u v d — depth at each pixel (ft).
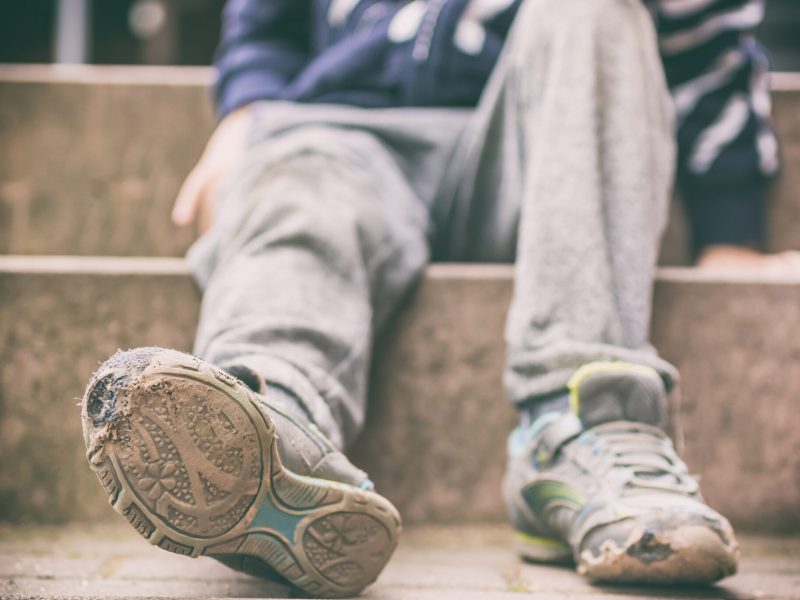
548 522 3.61
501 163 4.56
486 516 4.68
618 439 3.43
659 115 4.16
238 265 3.71
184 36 17.43
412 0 5.18
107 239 6.81
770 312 4.84
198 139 6.95
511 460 3.87
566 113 3.88
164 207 6.86
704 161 5.24
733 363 4.83
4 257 6.73
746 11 5.27
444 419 4.71
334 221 3.90
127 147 6.91
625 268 3.79
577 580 3.48
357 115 4.80
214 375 2.64
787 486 4.78
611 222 3.84
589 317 3.61
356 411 3.62
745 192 5.30
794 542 4.63
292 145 4.29
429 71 4.97
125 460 2.60
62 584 3.31
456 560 3.98
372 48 5.06
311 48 5.80
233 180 4.43
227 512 2.73
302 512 2.87
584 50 3.96
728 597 3.23
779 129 6.45
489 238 4.70
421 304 4.72
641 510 3.16
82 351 4.72
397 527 3.07
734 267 5.27
